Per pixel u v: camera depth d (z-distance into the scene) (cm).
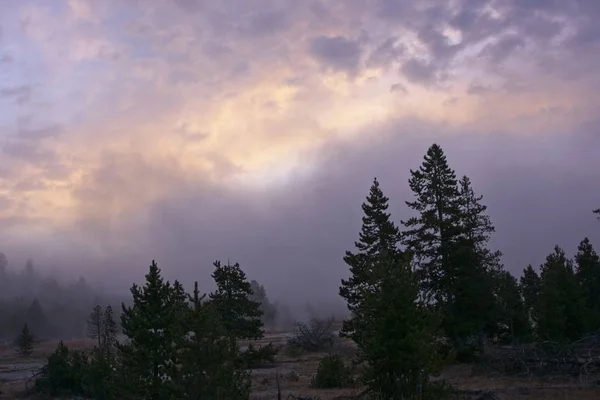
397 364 1928
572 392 2408
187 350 1823
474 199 4453
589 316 4350
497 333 4575
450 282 4019
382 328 1970
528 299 5909
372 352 1978
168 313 2345
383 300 2011
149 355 2309
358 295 3938
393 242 4144
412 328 1939
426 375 1953
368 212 4194
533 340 4412
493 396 2319
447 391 1994
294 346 6831
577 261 5784
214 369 1809
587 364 2881
